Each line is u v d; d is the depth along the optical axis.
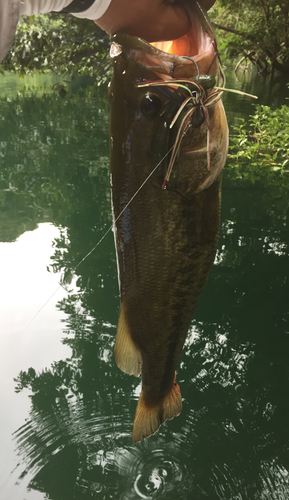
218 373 0.84
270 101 3.53
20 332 0.94
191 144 0.34
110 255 1.24
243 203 1.54
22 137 2.46
